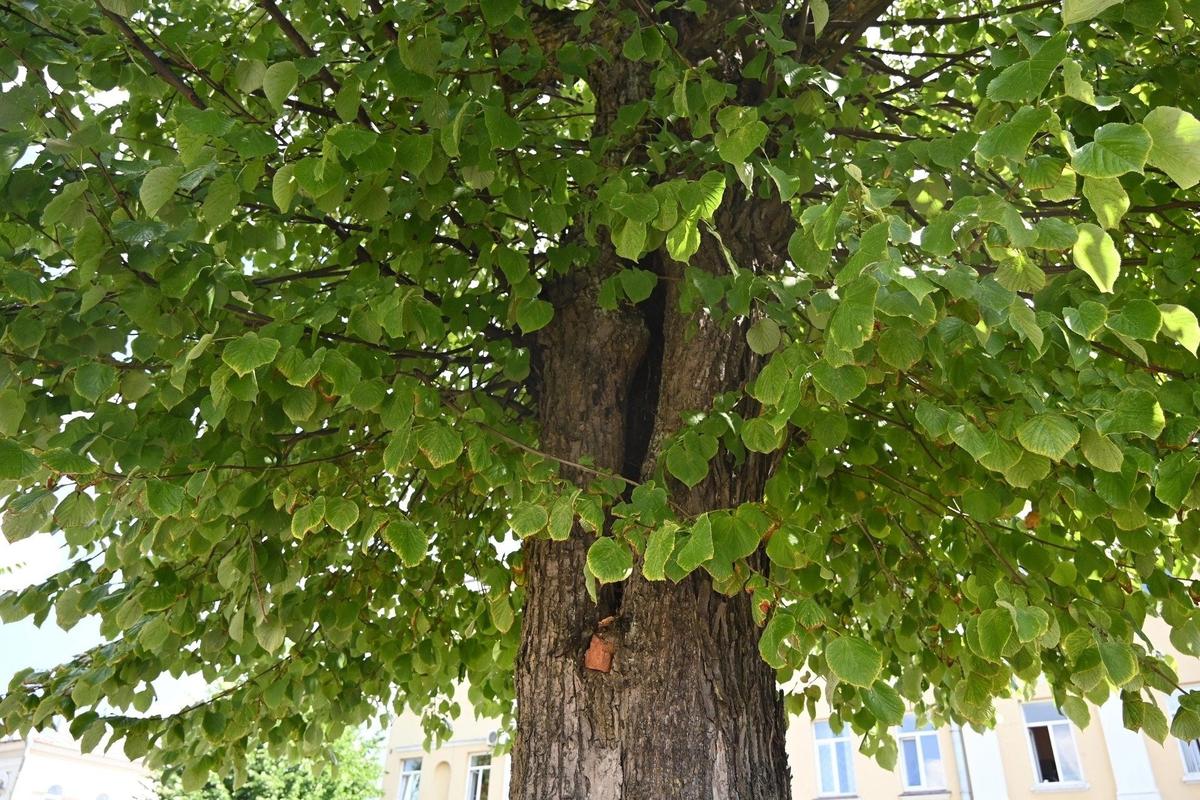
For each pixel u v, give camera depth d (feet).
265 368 7.75
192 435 9.22
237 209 11.37
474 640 15.02
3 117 7.88
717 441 9.17
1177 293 9.34
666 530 6.57
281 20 9.15
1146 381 7.89
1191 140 4.77
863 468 12.09
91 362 8.14
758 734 9.14
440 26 8.71
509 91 10.35
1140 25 7.77
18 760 74.95
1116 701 40.27
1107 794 38.91
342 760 70.95
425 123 9.21
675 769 8.52
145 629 11.62
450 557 15.62
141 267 7.93
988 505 10.15
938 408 6.98
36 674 13.73
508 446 10.68
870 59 13.30
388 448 7.65
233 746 15.80
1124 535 10.55
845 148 10.87
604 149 10.24
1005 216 5.50
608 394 10.72
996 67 7.04
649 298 11.88
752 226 10.69
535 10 11.42
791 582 11.10
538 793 8.63
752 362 10.30
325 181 6.68
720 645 9.25
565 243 11.96
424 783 57.67
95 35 10.11
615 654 8.96
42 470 7.86
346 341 9.30
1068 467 9.65
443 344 14.65
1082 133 8.36
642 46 9.11
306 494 10.13
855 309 5.53
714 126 10.27
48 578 13.12
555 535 7.10
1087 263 5.53
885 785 43.47
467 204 10.67
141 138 10.77
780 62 8.90
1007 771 41.14
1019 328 5.98
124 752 13.44
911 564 13.73
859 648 6.29
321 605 13.75
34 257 8.95
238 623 10.64
